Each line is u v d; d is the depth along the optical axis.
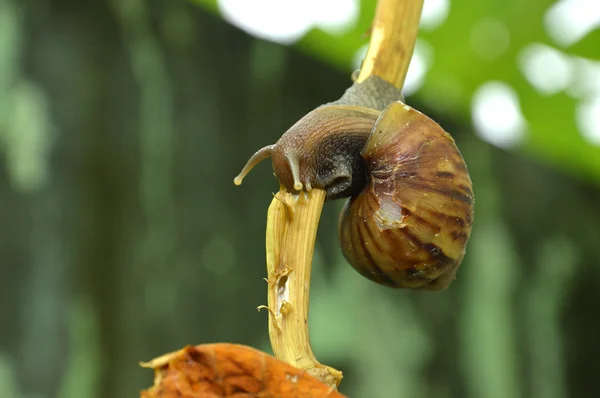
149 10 1.26
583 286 1.32
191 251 1.26
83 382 1.20
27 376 1.18
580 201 1.33
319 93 1.31
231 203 1.28
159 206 1.25
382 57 0.48
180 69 1.27
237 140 1.29
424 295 1.31
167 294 1.25
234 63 1.30
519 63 0.87
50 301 1.20
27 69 1.19
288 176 0.46
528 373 1.31
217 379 0.43
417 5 0.48
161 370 0.43
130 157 1.25
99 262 1.23
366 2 0.82
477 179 1.34
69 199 1.21
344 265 1.29
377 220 0.47
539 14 0.85
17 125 1.19
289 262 0.45
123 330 1.23
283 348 0.45
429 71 0.89
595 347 1.30
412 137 0.47
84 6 1.23
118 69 1.25
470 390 1.29
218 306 1.26
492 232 1.34
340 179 0.47
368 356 1.27
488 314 1.32
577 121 0.91
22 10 1.19
